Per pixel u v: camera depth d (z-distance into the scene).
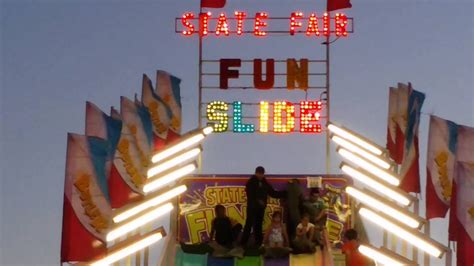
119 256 36.50
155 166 43.59
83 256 34.16
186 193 49.22
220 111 53.12
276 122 53.09
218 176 49.47
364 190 40.50
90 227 34.25
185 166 43.44
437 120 39.94
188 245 46.66
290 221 47.72
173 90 51.88
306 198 48.28
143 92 49.69
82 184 34.31
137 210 38.19
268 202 49.34
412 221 39.72
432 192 39.88
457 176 36.28
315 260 45.62
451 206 37.44
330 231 48.81
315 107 53.22
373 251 37.50
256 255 46.22
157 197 39.19
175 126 51.62
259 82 53.72
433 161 39.94
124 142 40.25
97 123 37.53
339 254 47.16
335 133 47.84
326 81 53.62
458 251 36.25
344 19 54.00
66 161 34.38
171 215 48.84
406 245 43.25
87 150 34.44
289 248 45.97
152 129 45.22
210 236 47.75
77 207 34.25
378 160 46.72
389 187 42.69
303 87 53.59
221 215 46.66
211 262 45.91
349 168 43.38
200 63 53.94
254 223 46.97
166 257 44.97
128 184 40.16
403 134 47.97
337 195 49.16
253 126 53.06
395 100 51.12
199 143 45.78
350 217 48.91
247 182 47.47
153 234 36.88
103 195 34.41
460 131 37.34
